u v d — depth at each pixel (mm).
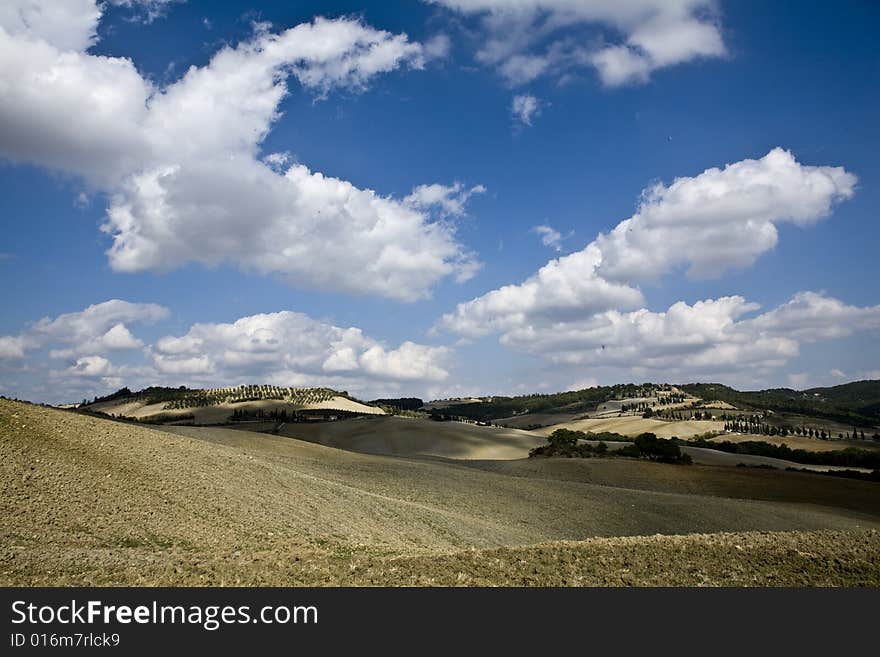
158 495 37062
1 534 26688
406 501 53562
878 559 25734
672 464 108688
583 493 68188
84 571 23156
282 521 37844
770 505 71688
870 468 137125
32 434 40500
